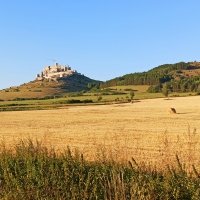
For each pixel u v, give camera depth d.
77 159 12.51
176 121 57.22
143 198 9.09
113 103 136.38
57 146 30.30
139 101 139.88
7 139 38.00
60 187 10.32
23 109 116.94
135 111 89.50
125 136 37.53
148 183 9.56
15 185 10.88
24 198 10.35
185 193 9.18
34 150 14.41
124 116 73.88
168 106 104.56
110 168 11.57
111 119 66.81
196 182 9.48
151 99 150.12
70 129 49.69
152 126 49.53
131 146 28.67
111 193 9.77
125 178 10.51
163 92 162.50
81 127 52.31
